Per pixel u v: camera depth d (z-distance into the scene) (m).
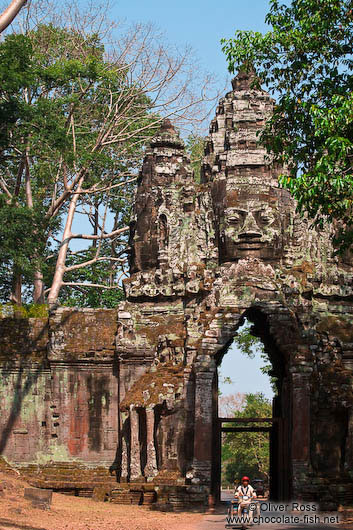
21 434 35.28
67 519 25.64
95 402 35.12
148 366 34.84
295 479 32.16
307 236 35.50
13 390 35.66
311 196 25.36
